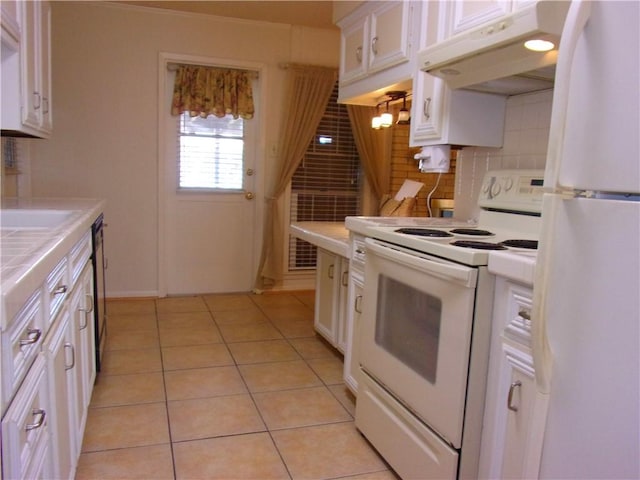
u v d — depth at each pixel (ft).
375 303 6.23
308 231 9.50
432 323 5.06
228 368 8.93
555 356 2.89
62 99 12.03
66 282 4.77
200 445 6.39
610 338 2.53
